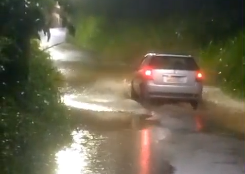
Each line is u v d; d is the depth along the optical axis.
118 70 36.56
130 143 13.78
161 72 20.53
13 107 11.86
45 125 12.78
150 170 11.12
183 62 20.80
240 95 23.31
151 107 20.53
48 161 11.35
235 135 15.23
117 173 10.80
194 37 37.88
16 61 12.17
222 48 32.28
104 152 12.68
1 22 10.60
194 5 38.56
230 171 11.15
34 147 11.09
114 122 16.98
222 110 20.34
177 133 15.35
